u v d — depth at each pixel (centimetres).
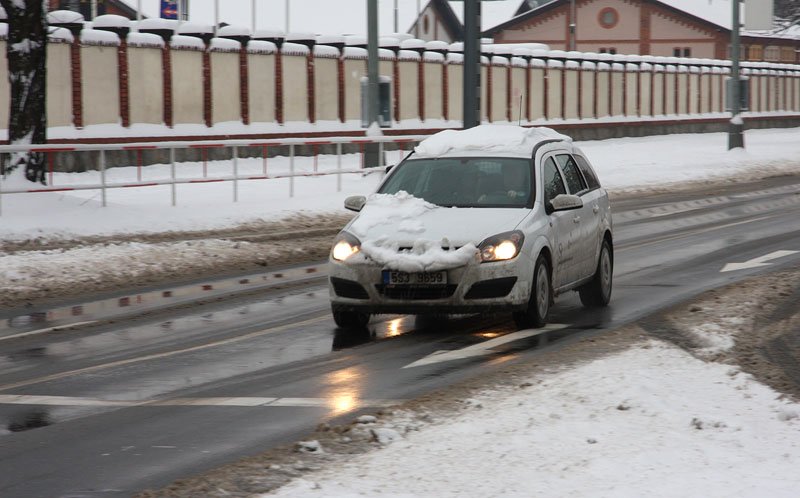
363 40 6819
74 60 4962
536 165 1664
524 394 1158
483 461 918
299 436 1034
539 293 1568
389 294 1509
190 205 3247
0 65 4706
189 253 2456
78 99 4978
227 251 2525
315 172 3662
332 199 3550
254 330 1617
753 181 5019
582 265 1717
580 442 967
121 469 938
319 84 6450
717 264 2273
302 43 6353
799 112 12825
